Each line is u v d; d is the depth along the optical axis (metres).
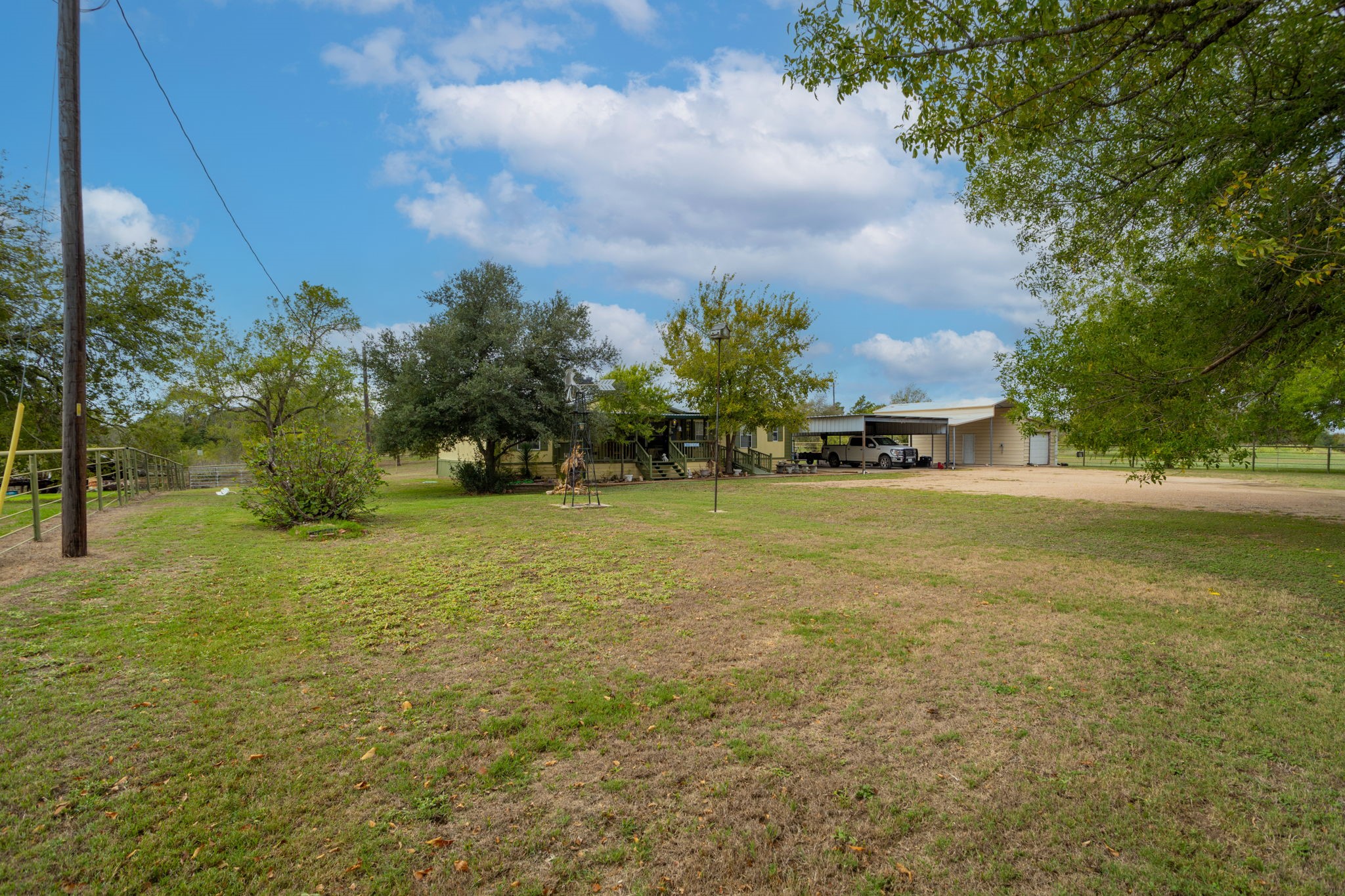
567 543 9.11
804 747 3.25
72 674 3.99
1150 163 8.43
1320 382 13.07
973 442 40.59
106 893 2.17
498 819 2.64
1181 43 5.98
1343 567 7.59
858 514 13.21
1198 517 12.53
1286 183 6.80
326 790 2.80
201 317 21.64
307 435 10.84
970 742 3.32
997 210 10.25
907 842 2.52
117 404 19.92
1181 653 4.63
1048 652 4.66
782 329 28.30
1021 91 6.29
